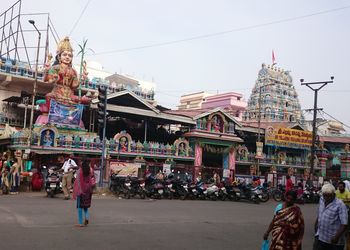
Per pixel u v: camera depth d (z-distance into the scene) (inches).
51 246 302.5
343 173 1769.2
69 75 1040.2
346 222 247.3
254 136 1566.2
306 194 1091.3
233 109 2501.2
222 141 1342.3
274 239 231.0
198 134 1266.0
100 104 845.2
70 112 1040.2
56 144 954.1
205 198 914.1
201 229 439.5
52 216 454.6
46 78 1020.5
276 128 1489.9
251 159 1437.0
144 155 1131.3
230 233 428.5
